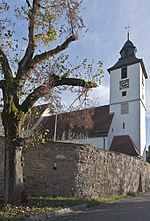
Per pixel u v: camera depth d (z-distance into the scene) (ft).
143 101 132.26
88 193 47.34
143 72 135.74
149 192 75.77
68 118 44.45
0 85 33.60
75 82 36.81
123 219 28.89
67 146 46.44
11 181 32.50
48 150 45.55
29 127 41.19
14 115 33.24
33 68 35.60
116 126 129.18
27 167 44.01
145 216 30.96
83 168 46.98
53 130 128.47
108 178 53.88
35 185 43.88
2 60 33.04
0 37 32.99
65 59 37.04
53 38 36.78
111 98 134.62
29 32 35.50
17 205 31.83
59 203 37.09
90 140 121.29
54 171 45.09
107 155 54.49
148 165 86.99
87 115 44.09
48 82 35.45
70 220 28.14
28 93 36.19
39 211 29.96
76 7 36.14
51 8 35.81
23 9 35.04
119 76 135.33
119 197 54.39
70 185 45.21
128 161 65.41
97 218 29.30
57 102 36.47
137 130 123.34
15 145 33.27
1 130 46.88
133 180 68.59
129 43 138.21
